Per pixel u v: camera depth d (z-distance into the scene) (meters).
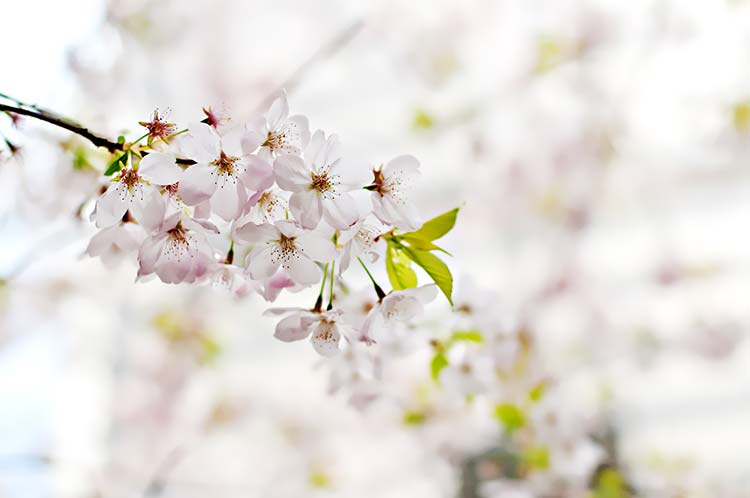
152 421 2.55
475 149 2.60
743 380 2.52
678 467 2.28
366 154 2.53
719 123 2.47
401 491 2.43
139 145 0.88
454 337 1.04
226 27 2.29
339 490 2.50
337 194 0.86
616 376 2.50
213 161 0.86
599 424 2.32
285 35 2.45
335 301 0.90
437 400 1.81
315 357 2.71
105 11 1.69
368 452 2.52
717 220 2.66
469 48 2.56
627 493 1.94
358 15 2.51
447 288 0.89
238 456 2.61
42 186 1.11
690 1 2.43
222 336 2.58
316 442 2.58
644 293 2.64
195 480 2.54
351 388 1.02
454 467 2.26
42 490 2.27
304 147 0.87
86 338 2.41
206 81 2.25
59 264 2.15
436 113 2.54
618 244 2.71
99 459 2.44
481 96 2.57
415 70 2.56
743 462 2.41
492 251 2.72
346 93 2.54
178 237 0.87
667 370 2.54
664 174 2.66
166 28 2.07
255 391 2.66
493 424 1.93
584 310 2.61
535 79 2.56
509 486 1.83
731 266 2.63
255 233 0.86
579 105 2.59
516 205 2.68
